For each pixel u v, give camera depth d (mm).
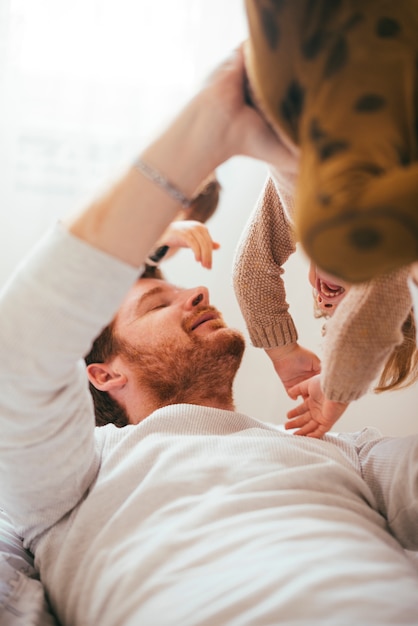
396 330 873
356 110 548
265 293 1269
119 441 1163
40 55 1995
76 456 1042
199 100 725
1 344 838
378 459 1137
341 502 1000
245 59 719
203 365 1356
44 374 866
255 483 999
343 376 903
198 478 1016
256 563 864
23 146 2012
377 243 513
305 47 570
